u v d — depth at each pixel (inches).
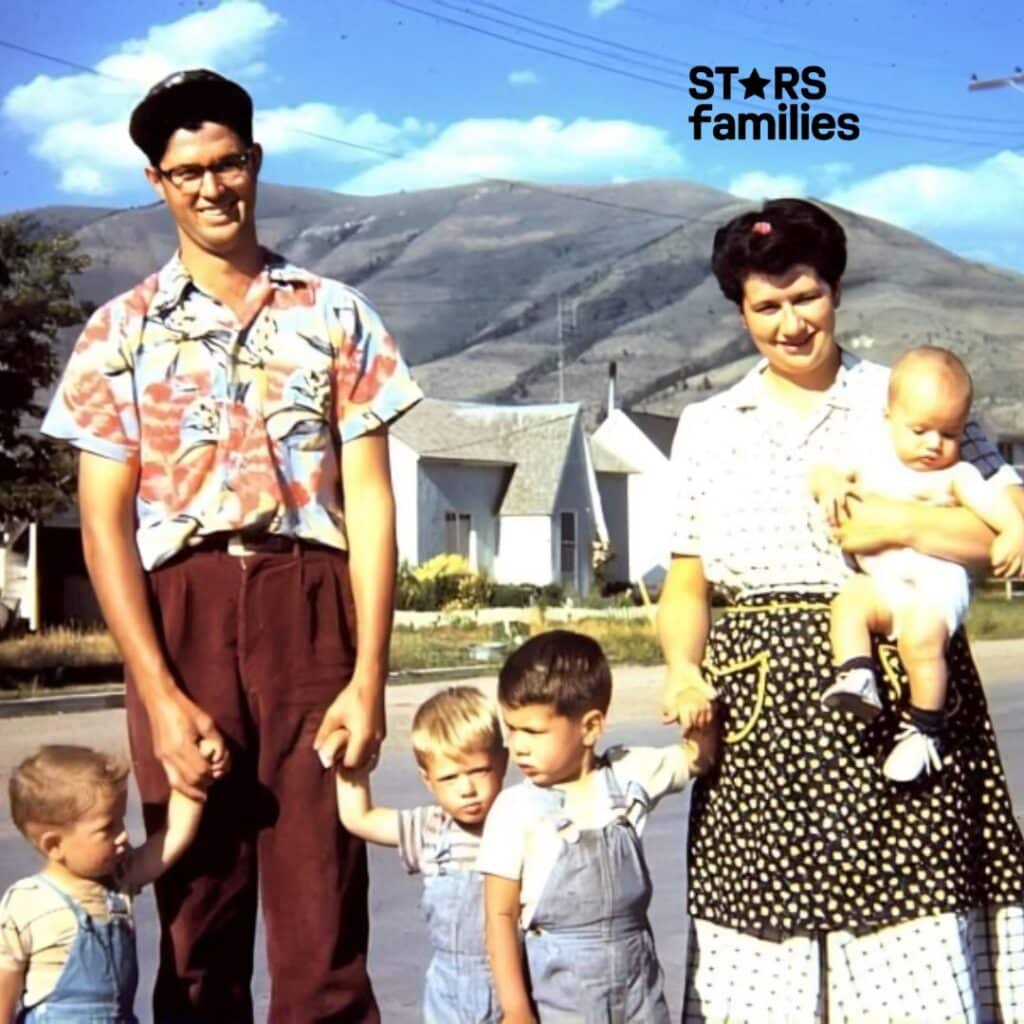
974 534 179.8
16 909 178.7
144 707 183.9
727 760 187.8
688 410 195.0
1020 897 187.6
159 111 180.7
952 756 182.5
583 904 177.0
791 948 185.2
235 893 187.9
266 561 185.0
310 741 187.2
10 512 1135.0
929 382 178.9
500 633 1413.6
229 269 185.3
